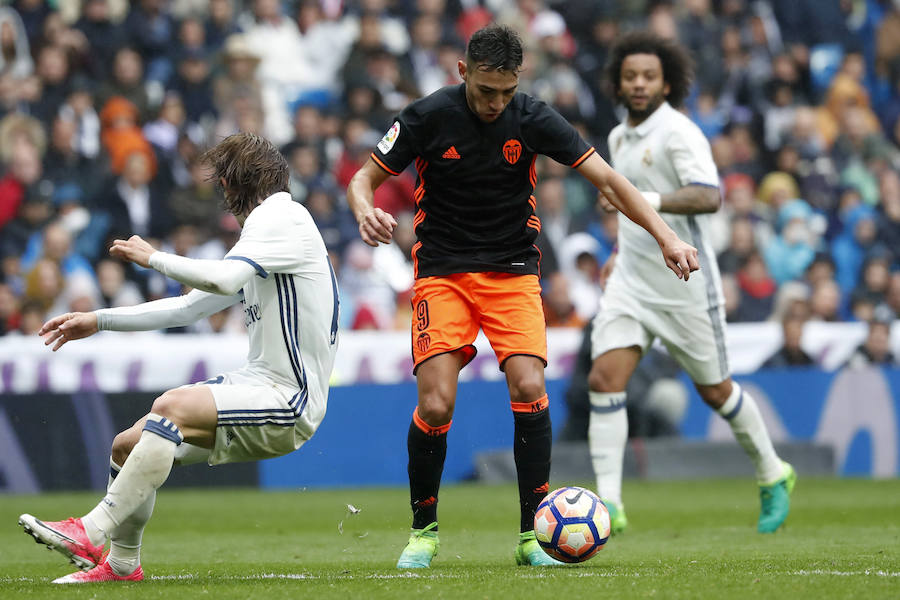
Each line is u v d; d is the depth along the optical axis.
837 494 36.56
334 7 57.53
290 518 30.75
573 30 61.44
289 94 55.88
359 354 42.97
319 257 15.86
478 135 17.28
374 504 34.56
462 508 32.97
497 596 13.10
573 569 16.48
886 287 55.50
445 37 58.66
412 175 50.38
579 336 44.44
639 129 24.34
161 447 14.72
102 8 52.97
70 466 39.81
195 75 52.28
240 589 14.13
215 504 35.56
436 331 17.45
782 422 44.69
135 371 40.91
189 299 16.19
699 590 13.53
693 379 24.70
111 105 49.69
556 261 51.19
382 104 53.81
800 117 60.91
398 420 42.69
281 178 16.14
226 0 55.09
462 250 17.58
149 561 19.84
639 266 24.27
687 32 61.31
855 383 45.41
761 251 56.00
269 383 15.41
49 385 40.47
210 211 48.28
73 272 45.41
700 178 23.59
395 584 14.52
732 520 28.47
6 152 48.12
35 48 51.62
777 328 46.53
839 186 59.66
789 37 66.19
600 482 24.30
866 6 68.19
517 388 17.34
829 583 14.19
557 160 17.59
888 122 66.56
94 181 48.16
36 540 14.42
